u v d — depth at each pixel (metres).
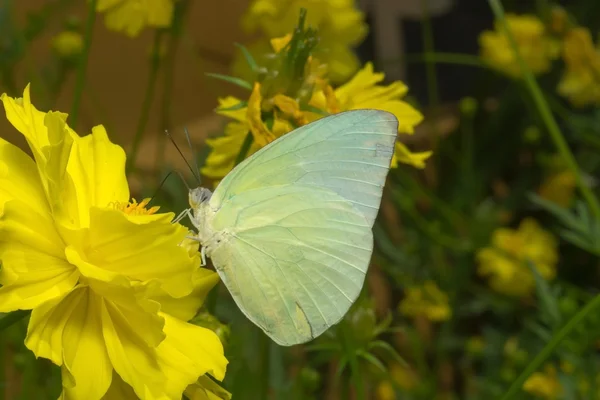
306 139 0.32
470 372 0.49
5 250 0.28
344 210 0.32
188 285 0.29
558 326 0.38
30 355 0.35
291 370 0.41
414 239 0.50
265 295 0.32
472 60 0.46
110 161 0.30
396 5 0.60
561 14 0.47
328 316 0.32
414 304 0.45
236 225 0.31
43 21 0.42
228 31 0.56
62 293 0.28
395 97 0.35
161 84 0.55
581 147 0.54
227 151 0.34
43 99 0.40
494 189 0.58
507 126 0.57
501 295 0.48
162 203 0.40
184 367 0.29
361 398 0.33
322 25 0.39
